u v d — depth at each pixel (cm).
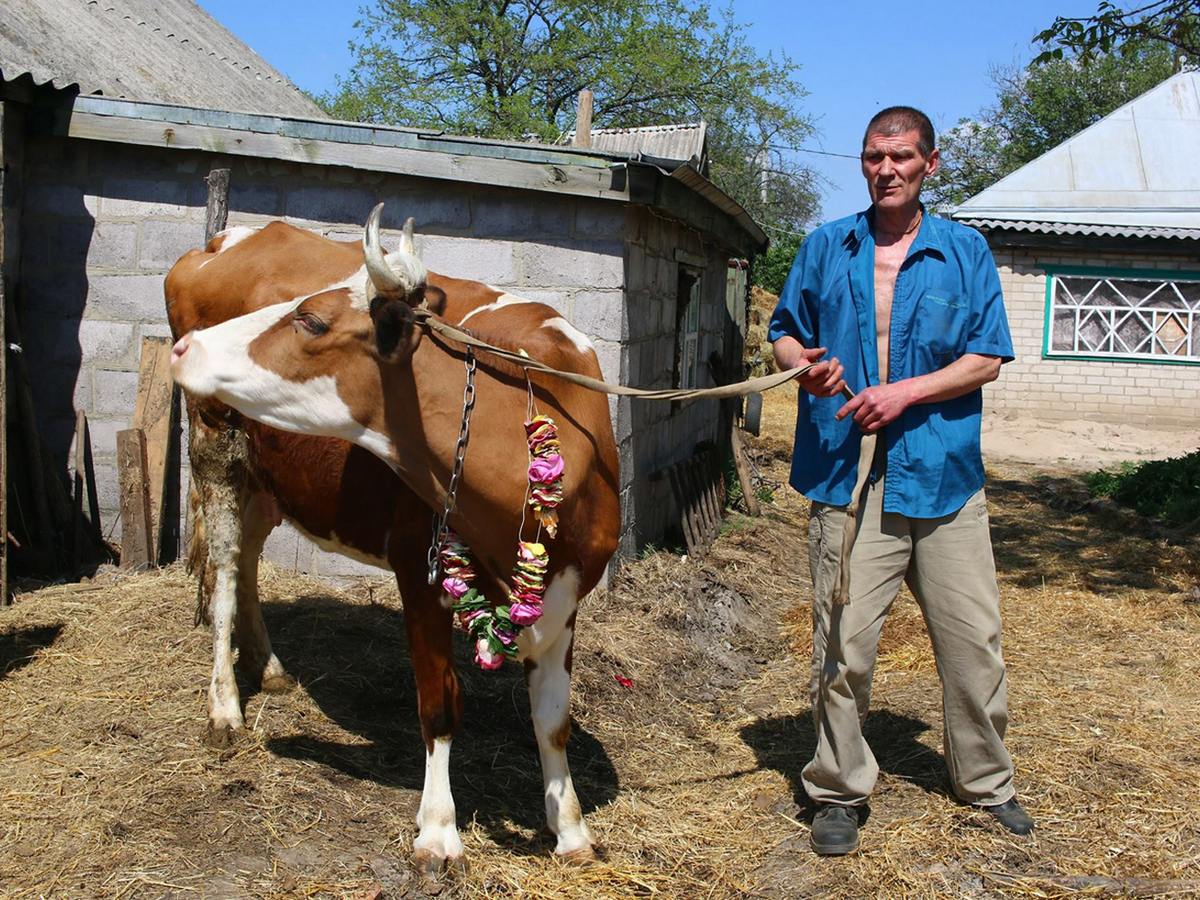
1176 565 786
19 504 620
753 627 649
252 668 457
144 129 616
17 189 632
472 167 601
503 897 319
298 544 629
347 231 630
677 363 826
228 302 422
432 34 2591
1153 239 1602
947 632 348
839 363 325
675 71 2605
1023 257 1670
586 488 319
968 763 364
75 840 328
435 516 328
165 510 649
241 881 313
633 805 386
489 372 307
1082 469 1351
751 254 1229
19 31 687
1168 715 473
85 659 476
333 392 297
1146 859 341
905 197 331
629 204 607
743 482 971
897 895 323
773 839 361
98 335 649
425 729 335
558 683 340
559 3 2567
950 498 336
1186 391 1638
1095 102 3512
